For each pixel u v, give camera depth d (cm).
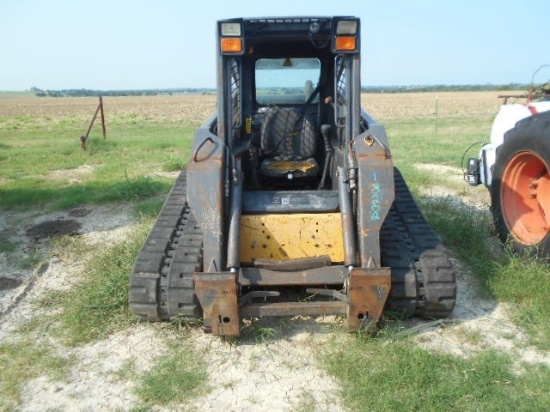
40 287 460
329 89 529
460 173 939
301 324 385
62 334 379
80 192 771
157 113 4728
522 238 483
